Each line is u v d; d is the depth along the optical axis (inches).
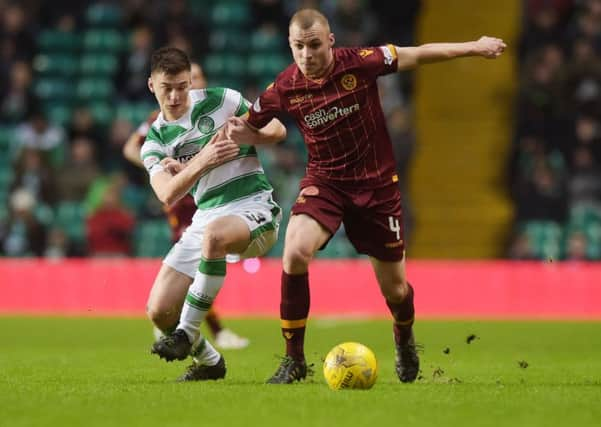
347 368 718.5
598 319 1657.2
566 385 769.6
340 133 755.4
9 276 1881.2
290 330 762.2
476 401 658.2
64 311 1851.6
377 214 765.3
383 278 785.6
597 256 1863.9
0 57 2278.5
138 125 2146.9
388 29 2267.5
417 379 830.5
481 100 2165.4
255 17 2314.2
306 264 747.4
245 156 808.9
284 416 602.2
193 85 977.5
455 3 2233.0
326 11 2245.3
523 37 2098.9
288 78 765.3
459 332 1427.2
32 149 2021.4
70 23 2337.6
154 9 2308.1
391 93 2132.1
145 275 1819.6
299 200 765.3
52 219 1987.0
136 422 586.6
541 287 1716.3
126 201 1993.1
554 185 1891.0
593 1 2118.6
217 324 1222.3
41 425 578.6
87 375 866.1
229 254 789.9
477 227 2052.2
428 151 2139.5
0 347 1222.3
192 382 783.7
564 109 1993.1
